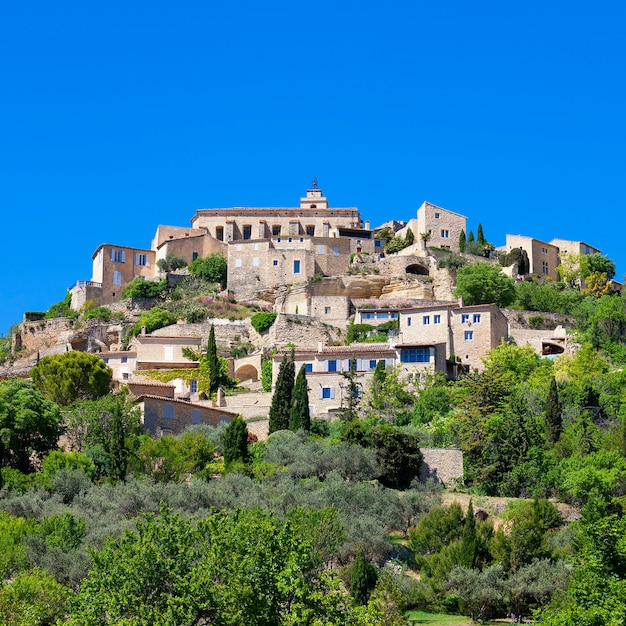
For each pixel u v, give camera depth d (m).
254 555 65.69
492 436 112.94
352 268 191.25
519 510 96.88
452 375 144.12
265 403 139.12
